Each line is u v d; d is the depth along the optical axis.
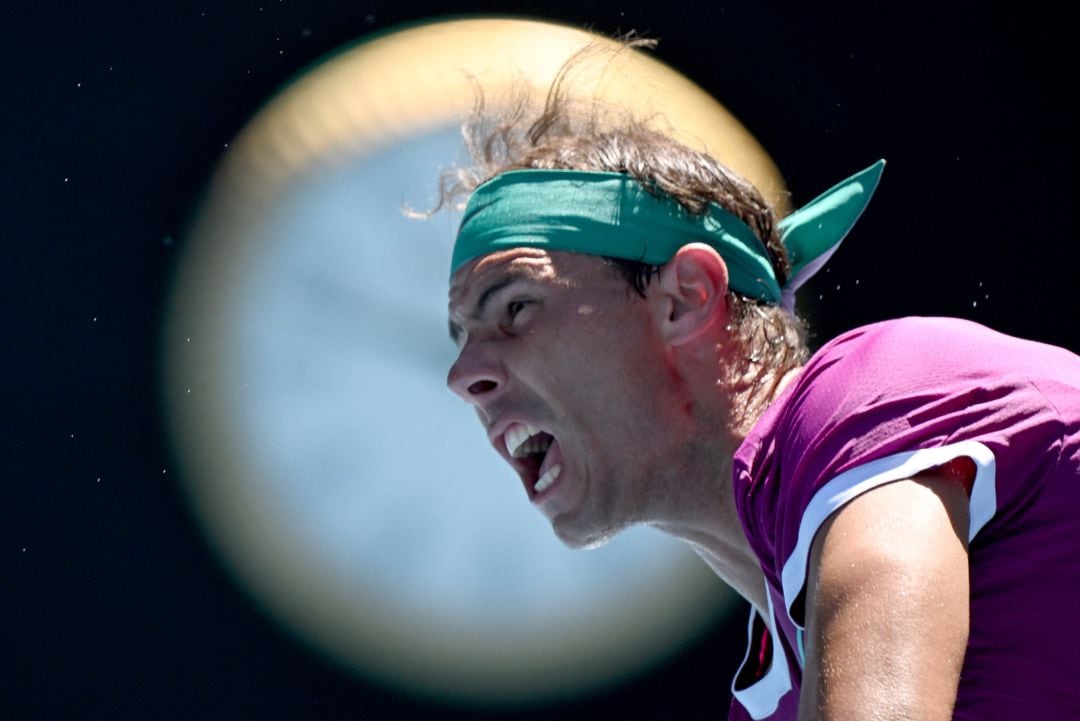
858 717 3.96
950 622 4.12
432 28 22.48
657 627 21.56
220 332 22.16
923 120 21.02
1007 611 4.71
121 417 22.25
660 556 21.75
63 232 22.38
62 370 22.27
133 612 21.75
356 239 22.31
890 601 4.12
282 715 21.59
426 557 21.64
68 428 22.14
